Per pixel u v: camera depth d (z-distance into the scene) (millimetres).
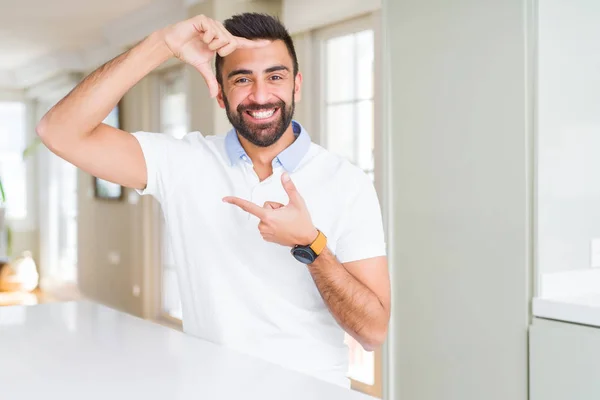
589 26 2076
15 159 8078
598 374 1757
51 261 7828
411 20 2326
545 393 1896
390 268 2424
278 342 1214
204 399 780
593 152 2090
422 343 2307
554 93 1977
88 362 957
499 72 2035
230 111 1202
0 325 1236
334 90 3561
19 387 833
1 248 7402
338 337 1255
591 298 1929
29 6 4762
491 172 2066
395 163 2400
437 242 2246
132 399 781
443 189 2223
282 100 1187
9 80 7859
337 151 3551
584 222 2066
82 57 6594
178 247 1303
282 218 1044
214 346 1062
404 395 2381
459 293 2174
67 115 1156
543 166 1950
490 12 2053
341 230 1229
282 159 1238
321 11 3471
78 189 6812
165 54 1158
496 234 2055
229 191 1268
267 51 1165
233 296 1232
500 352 2043
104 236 6238
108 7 4809
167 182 1296
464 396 2158
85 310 1401
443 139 2221
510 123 2006
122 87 1160
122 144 1260
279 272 1214
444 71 2213
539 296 1946
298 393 804
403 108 2367
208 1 4051
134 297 5672
